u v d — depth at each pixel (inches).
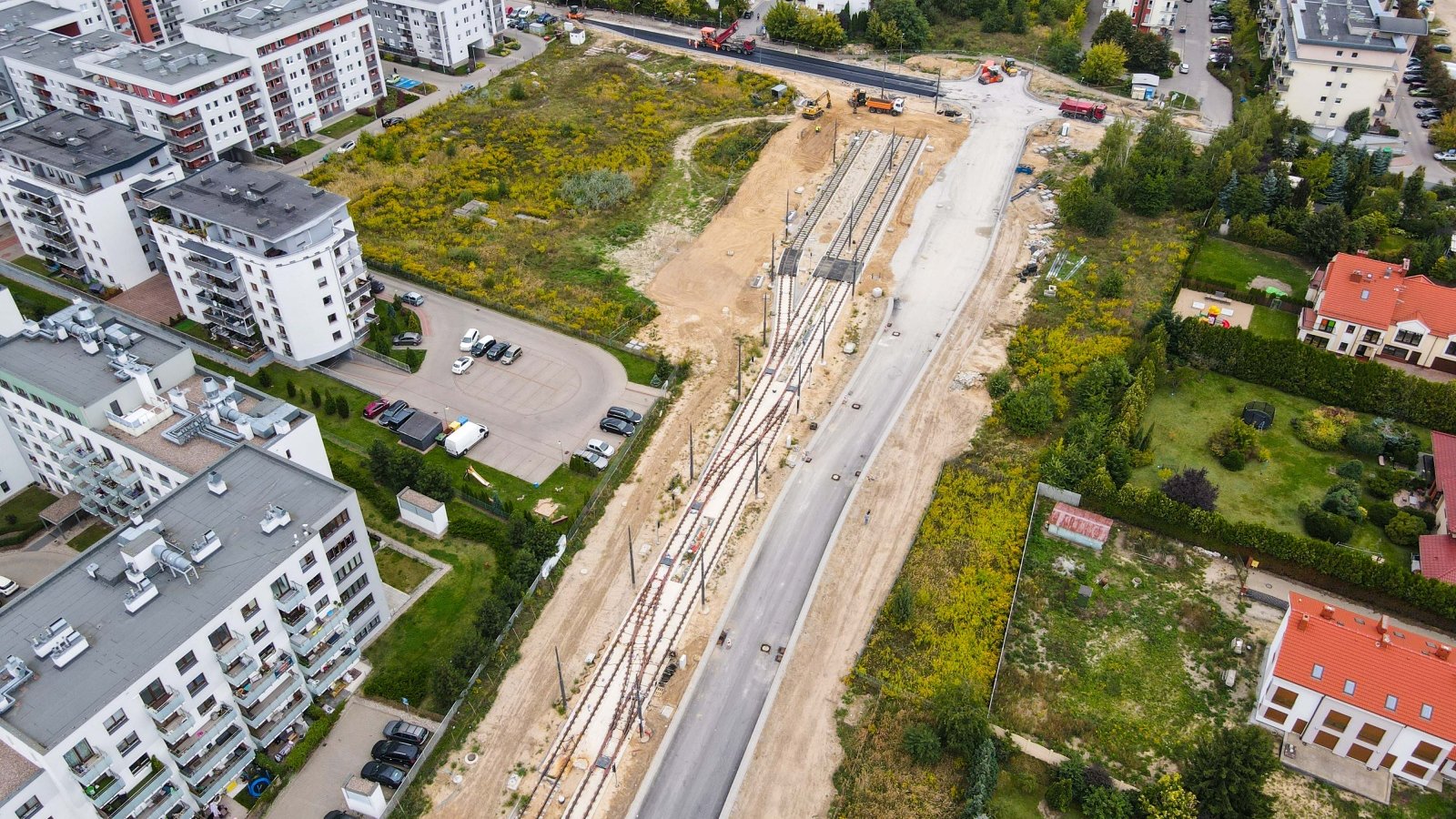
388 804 3041.3
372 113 7249.0
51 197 5098.4
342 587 3341.5
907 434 4468.5
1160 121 6505.9
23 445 4099.4
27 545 3929.6
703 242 5782.5
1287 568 3779.5
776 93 7440.9
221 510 3216.0
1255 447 4301.2
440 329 5088.6
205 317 4923.7
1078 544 3959.2
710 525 4030.5
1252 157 6122.1
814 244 5748.0
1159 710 3356.3
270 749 3193.9
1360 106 6875.0
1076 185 5841.5
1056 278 5433.1
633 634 3604.8
